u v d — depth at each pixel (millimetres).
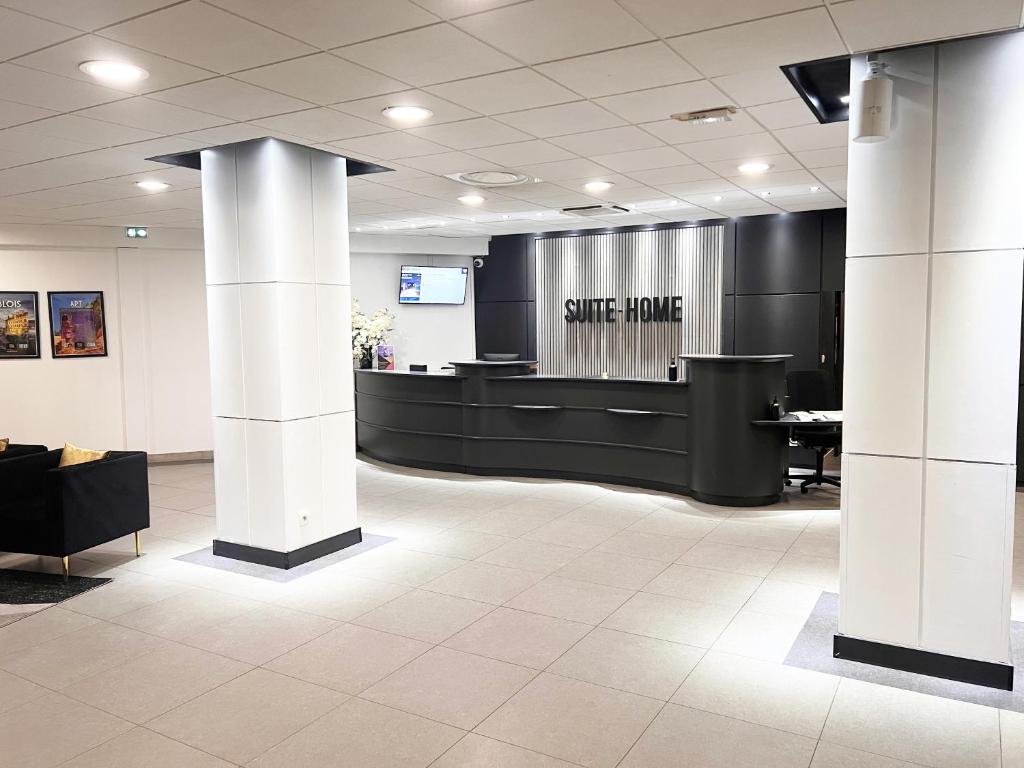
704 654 3922
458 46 3367
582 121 4711
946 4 2953
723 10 3014
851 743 3076
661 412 7523
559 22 3109
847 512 3781
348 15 2988
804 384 7805
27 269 9148
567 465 8219
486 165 6062
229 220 5387
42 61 3449
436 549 5797
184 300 9922
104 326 9555
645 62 3629
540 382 8258
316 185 5480
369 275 11867
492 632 4238
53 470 5133
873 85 3443
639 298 10578
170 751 3098
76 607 4719
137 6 2848
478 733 3191
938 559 3598
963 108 3420
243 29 3111
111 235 9398
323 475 5629
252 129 4789
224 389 5570
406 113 4465
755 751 3027
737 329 9742
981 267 3439
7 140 4922
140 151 5305
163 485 8508
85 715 3396
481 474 8609
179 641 4188
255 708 3436
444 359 12148
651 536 6066
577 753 3029
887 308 3633
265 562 5469
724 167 6270
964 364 3498
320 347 5562
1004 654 3494
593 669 3771
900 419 3637
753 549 5699
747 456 6887
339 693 3562
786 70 3779
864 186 3641
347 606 4664
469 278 12117
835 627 4242
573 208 8648
